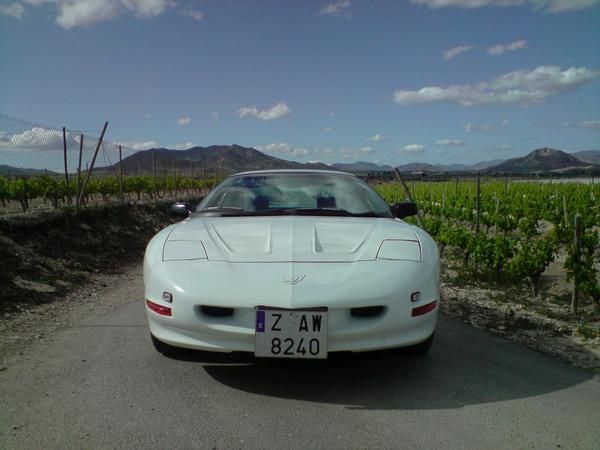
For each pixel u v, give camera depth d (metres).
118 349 3.32
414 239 2.98
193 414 2.34
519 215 15.31
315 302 2.43
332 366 3.02
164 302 2.63
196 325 2.54
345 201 3.61
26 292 4.92
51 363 3.04
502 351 3.40
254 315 2.47
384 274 2.59
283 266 2.61
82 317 4.28
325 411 2.39
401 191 28.98
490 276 6.67
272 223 3.16
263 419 2.30
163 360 3.10
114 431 2.16
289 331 2.43
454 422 2.29
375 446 2.06
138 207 13.34
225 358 2.98
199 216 3.49
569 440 2.12
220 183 4.05
